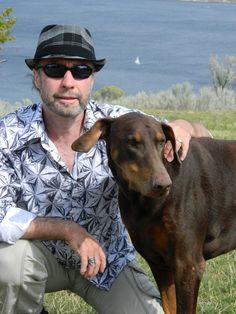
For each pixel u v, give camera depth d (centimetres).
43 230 438
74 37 453
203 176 466
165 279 476
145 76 6762
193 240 448
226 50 10362
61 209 462
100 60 470
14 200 460
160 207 438
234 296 564
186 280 444
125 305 479
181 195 445
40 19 16575
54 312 539
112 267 481
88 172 461
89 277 441
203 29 15500
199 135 502
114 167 446
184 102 2858
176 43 11456
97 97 3666
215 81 3584
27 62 478
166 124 438
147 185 411
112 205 473
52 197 459
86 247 432
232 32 14688
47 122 466
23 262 440
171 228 441
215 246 485
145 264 646
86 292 491
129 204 450
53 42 450
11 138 459
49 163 457
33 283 448
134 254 496
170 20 18625
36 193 459
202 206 459
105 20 17438
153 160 416
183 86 3092
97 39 11750
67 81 447
